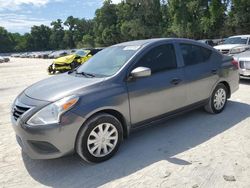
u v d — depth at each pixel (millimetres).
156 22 59844
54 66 17531
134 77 4293
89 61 5238
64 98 3758
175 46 5141
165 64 4879
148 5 58781
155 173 3688
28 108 3812
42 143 3695
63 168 3949
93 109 3842
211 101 5754
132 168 3850
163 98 4730
